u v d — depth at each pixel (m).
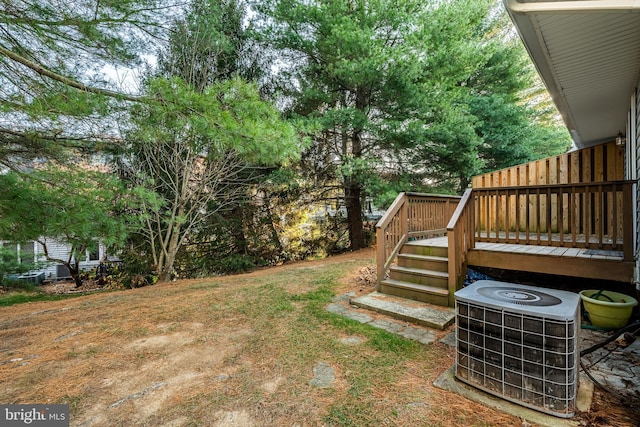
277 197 10.04
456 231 3.79
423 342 2.90
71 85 3.56
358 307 3.94
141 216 5.94
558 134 11.80
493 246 4.46
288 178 8.50
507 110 10.06
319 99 8.27
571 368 1.81
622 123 4.93
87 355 2.80
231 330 3.32
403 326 3.30
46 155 4.98
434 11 7.36
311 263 8.30
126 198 5.55
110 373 2.47
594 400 1.97
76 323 3.74
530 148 10.53
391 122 7.45
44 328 3.59
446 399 2.04
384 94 7.75
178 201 8.08
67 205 4.20
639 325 2.51
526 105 11.98
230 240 10.27
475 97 10.24
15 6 3.71
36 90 3.83
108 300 4.95
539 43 2.56
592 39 2.50
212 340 3.07
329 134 9.09
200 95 3.58
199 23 6.63
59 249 13.60
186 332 3.30
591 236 5.18
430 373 2.37
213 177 8.21
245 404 2.04
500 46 10.77
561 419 1.80
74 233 4.09
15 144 4.77
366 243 11.12
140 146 6.91
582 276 3.51
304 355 2.69
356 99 8.50
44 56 4.19
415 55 6.80
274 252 10.77
